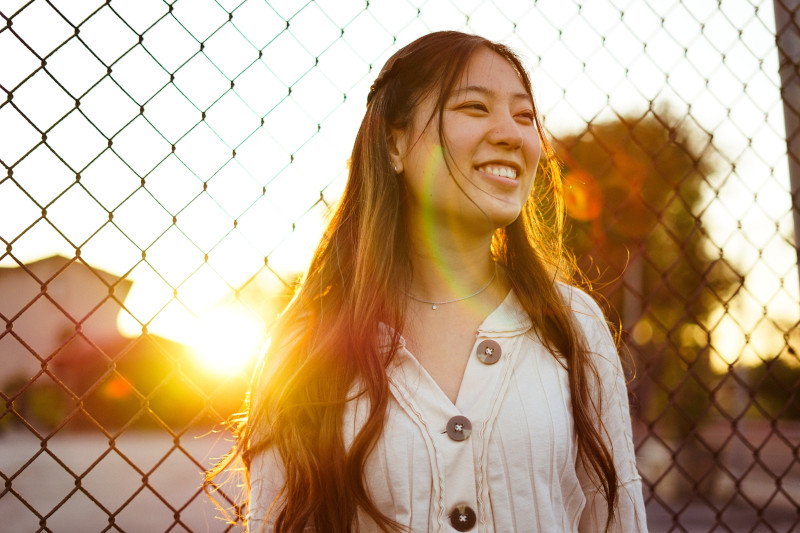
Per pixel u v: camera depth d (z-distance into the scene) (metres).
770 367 2.72
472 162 1.54
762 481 11.70
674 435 11.27
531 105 1.62
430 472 1.43
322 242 1.81
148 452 16.39
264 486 1.56
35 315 14.96
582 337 1.65
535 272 1.68
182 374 1.95
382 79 1.71
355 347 1.52
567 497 1.53
